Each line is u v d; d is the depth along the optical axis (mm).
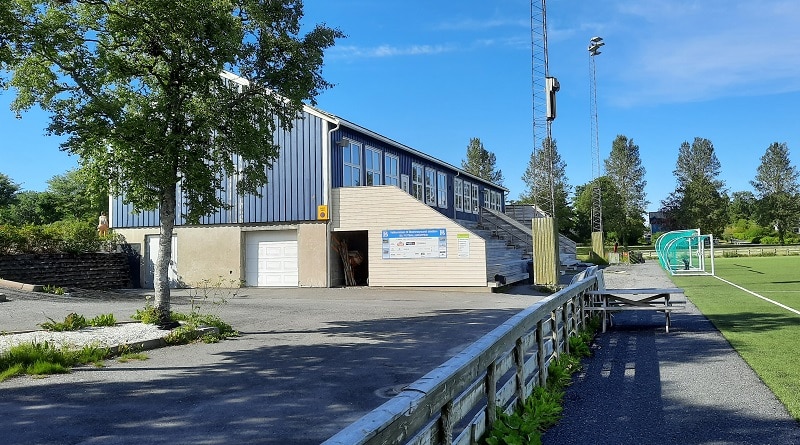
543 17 26188
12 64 8312
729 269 31359
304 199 21016
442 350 8469
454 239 19719
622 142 98250
